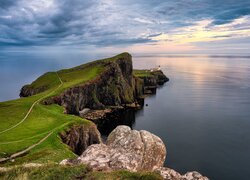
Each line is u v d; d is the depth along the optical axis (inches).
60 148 2447.1
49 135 2795.3
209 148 3474.4
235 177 2704.2
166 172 869.8
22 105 4328.3
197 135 4023.1
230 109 5610.2
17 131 3009.4
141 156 1127.6
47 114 3828.7
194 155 3257.9
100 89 6668.3
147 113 5659.5
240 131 4151.1
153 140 1210.6
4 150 2329.0
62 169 810.2
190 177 860.6
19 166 893.8
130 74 7642.7
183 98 7071.9
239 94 7327.8
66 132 3041.3
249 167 2920.8
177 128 4434.1
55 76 7741.1
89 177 769.6
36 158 2010.3
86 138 3201.3
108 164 949.8
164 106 6254.9
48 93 5315.0
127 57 7751.0
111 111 6048.2
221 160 3105.3
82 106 6018.7
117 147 1176.8
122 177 758.5
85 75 6973.4
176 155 3267.7
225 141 3725.4
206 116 5118.1
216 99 6712.6
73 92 5728.3
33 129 3085.6
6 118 3614.7
